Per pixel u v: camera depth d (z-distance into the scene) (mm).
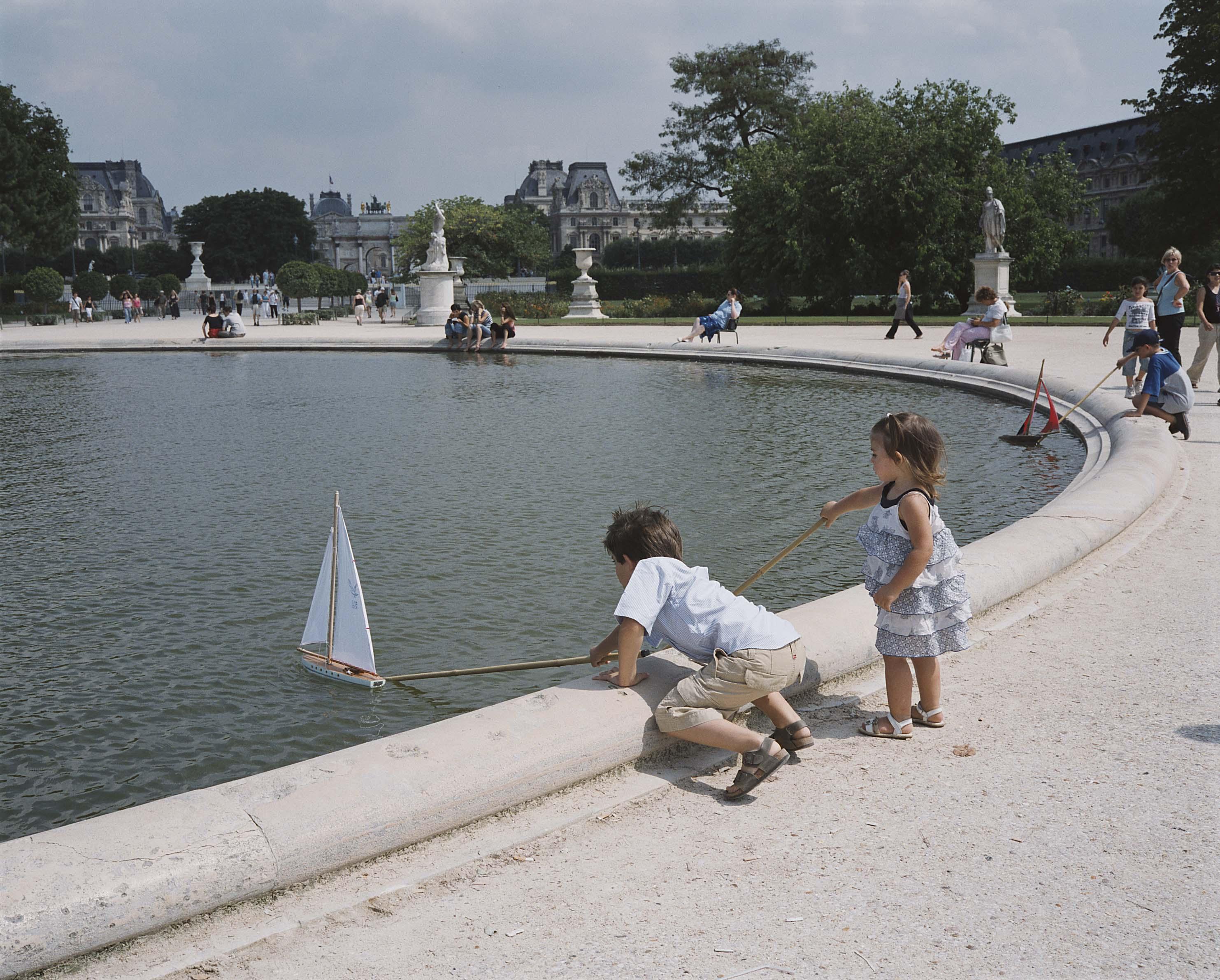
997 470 11508
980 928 2871
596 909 3055
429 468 11906
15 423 16047
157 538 8953
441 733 3770
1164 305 14438
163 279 76500
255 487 11016
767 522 9242
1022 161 48000
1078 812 3516
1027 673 4855
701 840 3467
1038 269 49500
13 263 126438
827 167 45469
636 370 24422
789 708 4090
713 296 68125
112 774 4879
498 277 73188
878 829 3477
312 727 5312
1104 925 2859
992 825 3461
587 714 3936
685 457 12406
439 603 7125
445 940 2916
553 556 8180
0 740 5211
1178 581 6199
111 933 2857
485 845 3457
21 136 65062
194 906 2992
